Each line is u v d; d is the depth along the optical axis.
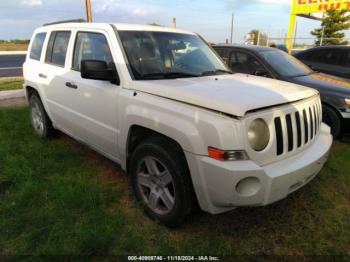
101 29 3.67
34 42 5.36
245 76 3.79
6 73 15.79
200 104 2.56
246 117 2.40
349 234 2.93
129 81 3.19
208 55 4.16
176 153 2.71
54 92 4.45
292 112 2.74
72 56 4.13
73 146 4.91
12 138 5.20
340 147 5.11
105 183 3.76
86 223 2.93
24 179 3.73
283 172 2.51
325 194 3.63
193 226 2.99
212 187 2.47
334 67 8.05
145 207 3.11
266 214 3.21
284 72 5.87
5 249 2.63
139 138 3.24
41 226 2.90
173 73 3.46
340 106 5.20
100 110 3.55
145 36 3.69
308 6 19.94
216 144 2.39
